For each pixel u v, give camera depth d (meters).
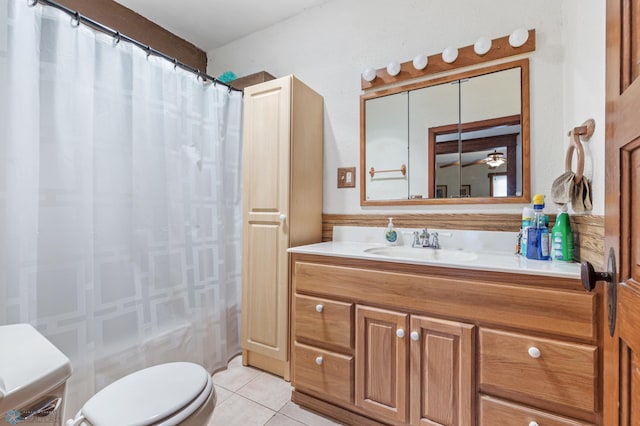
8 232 1.09
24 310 1.12
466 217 1.52
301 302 1.42
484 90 1.49
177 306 1.66
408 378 1.16
